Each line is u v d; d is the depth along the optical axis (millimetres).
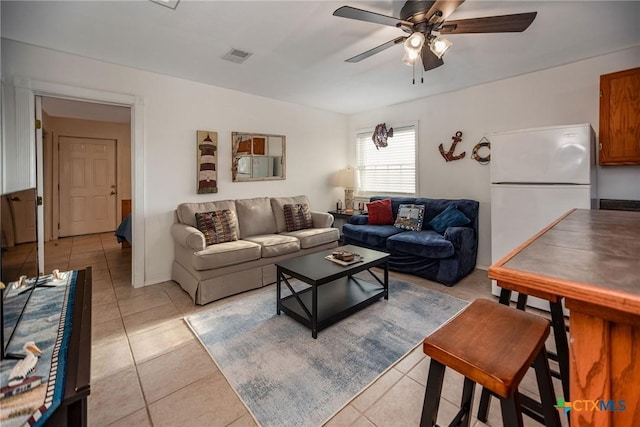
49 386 752
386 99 4453
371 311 2678
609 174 2908
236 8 2105
